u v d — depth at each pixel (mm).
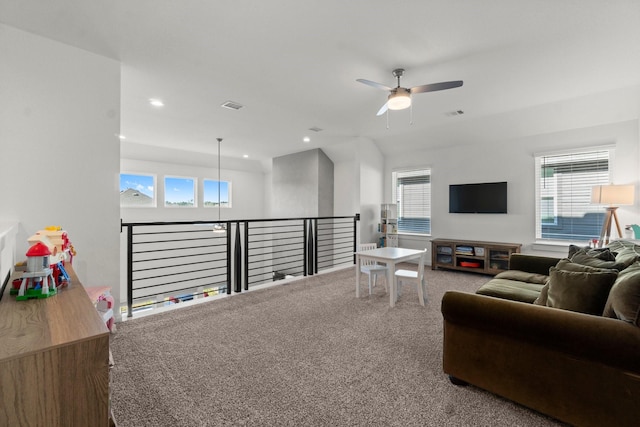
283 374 1952
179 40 2402
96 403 877
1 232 1582
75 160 2496
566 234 4352
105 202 2639
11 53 2232
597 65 2844
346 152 6348
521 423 1507
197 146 6312
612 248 2672
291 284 4258
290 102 3787
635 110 3629
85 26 2211
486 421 1522
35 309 1119
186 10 2037
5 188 2225
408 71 2959
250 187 8547
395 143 5934
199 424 1497
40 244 1293
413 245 6004
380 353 2234
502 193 4852
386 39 2406
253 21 2166
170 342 2400
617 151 3869
